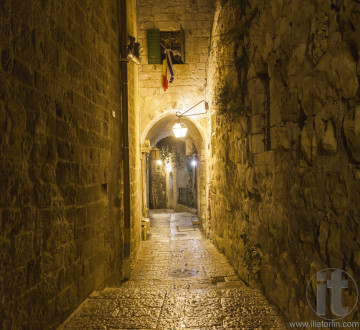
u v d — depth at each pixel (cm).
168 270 604
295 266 254
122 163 555
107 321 285
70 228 311
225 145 612
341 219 184
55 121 281
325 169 204
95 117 401
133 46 584
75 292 319
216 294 353
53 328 267
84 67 363
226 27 580
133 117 693
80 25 351
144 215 964
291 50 262
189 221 1225
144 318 290
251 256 404
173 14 911
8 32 209
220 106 534
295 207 254
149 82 914
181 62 945
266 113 400
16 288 214
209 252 724
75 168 327
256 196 398
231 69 524
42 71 258
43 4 261
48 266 262
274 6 307
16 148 217
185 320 284
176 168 1661
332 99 194
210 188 867
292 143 262
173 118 1055
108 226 453
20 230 221
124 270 540
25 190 229
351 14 172
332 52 194
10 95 211
